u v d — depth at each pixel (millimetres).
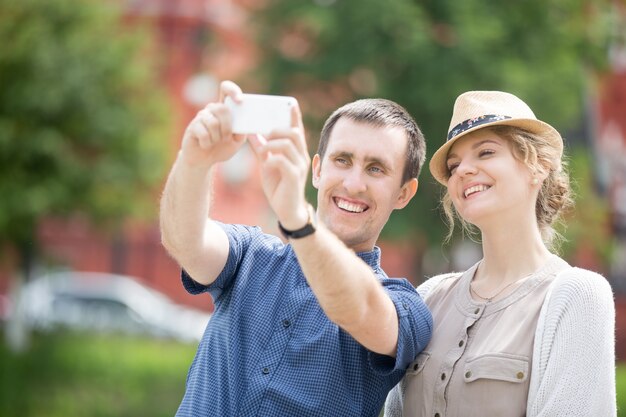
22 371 15289
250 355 3824
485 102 3908
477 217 3834
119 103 19891
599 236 22625
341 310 3395
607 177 28047
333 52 20531
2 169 19016
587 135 27188
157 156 20172
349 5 19906
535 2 20141
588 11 21641
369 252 4008
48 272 22234
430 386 3826
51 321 21375
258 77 22234
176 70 30828
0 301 28859
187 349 20141
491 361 3668
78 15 19562
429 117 19906
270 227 31188
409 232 20188
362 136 3904
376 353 3748
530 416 3537
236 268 3977
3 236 19906
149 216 20625
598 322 3543
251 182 31359
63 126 19438
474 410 3672
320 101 22234
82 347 17859
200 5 31000
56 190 19156
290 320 3850
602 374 3502
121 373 16172
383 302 3537
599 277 3656
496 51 19562
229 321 3885
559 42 20422
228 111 3240
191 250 3678
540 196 3992
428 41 19344
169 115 20766
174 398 15156
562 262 3834
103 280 27625
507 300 3793
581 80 20625
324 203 3959
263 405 3738
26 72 19109
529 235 3855
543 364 3562
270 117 3227
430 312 3955
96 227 20734
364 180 3891
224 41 31141
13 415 13930
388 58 19891
